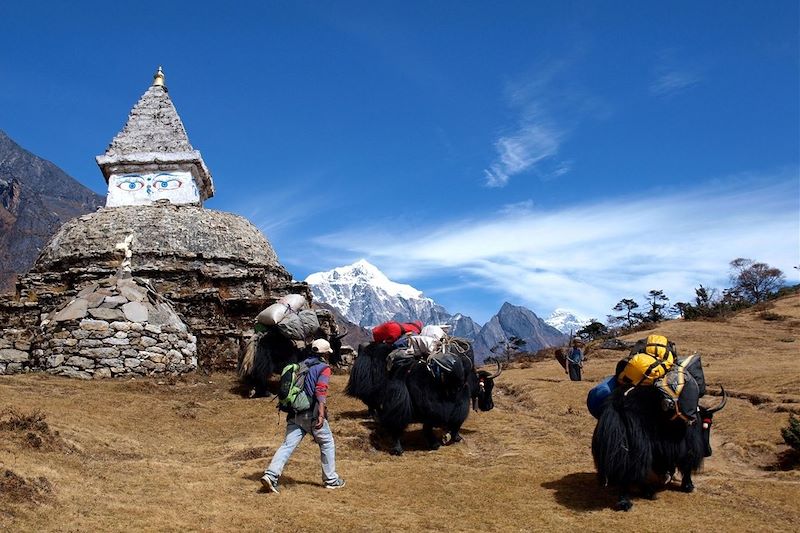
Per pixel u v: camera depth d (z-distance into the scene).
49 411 12.73
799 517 9.07
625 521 8.59
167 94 33.31
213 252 27.52
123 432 12.41
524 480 10.58
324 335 23.06
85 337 19.12
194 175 31.48
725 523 8.59
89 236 27.12
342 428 13.83
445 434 13.88
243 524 7.65
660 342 9.66
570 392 20.92
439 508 8.97
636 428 9.11
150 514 7.59
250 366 18.02
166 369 20.03
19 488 7.47
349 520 8.11
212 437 13.21
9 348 20.44
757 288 96.88
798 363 27.95
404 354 12.95
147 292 21.02
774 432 13.83
